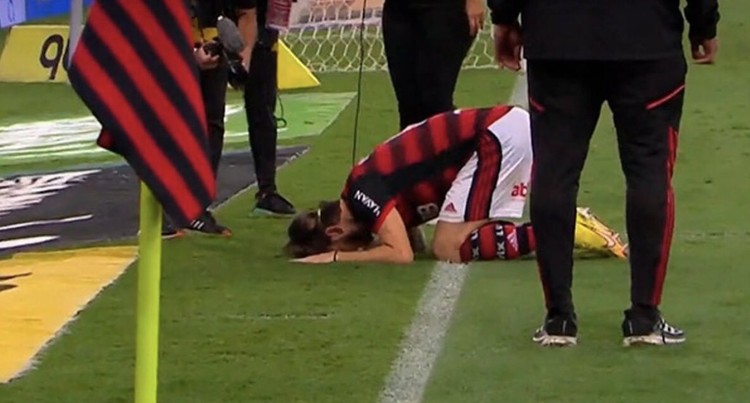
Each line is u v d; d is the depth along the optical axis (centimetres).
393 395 609
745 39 2373
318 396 609
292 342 695
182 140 422
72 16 1485
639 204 651
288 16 1016
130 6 418
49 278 838
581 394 605
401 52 943
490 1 667
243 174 1252
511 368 644
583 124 655
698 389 609
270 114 1044
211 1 917
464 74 1969
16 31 2073
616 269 841
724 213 1023
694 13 652
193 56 427
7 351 683
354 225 879
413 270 850
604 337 691
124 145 416
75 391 620
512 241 864
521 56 697
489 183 860
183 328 722
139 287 440
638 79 637
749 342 681
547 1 638
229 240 955
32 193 1173
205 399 605
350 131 1502
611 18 630
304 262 877
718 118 1526
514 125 862
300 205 1098
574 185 664
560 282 671
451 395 608
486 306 761
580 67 642
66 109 1769
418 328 718
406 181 868
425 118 948
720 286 800
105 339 704
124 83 416
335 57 2197
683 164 1242
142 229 435
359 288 807
